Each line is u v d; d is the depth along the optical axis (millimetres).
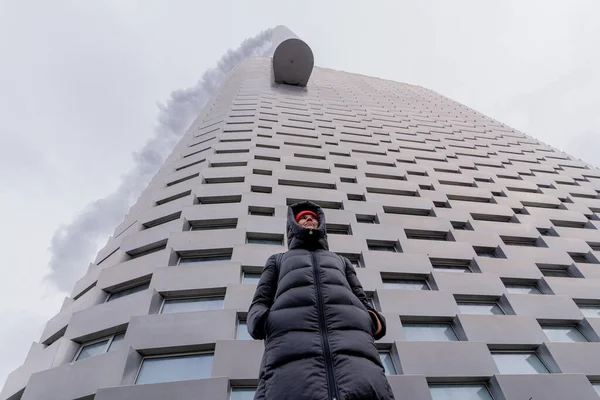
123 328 6180
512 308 7531
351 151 15188
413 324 7012
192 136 15930
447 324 7160
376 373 2225
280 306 2697
